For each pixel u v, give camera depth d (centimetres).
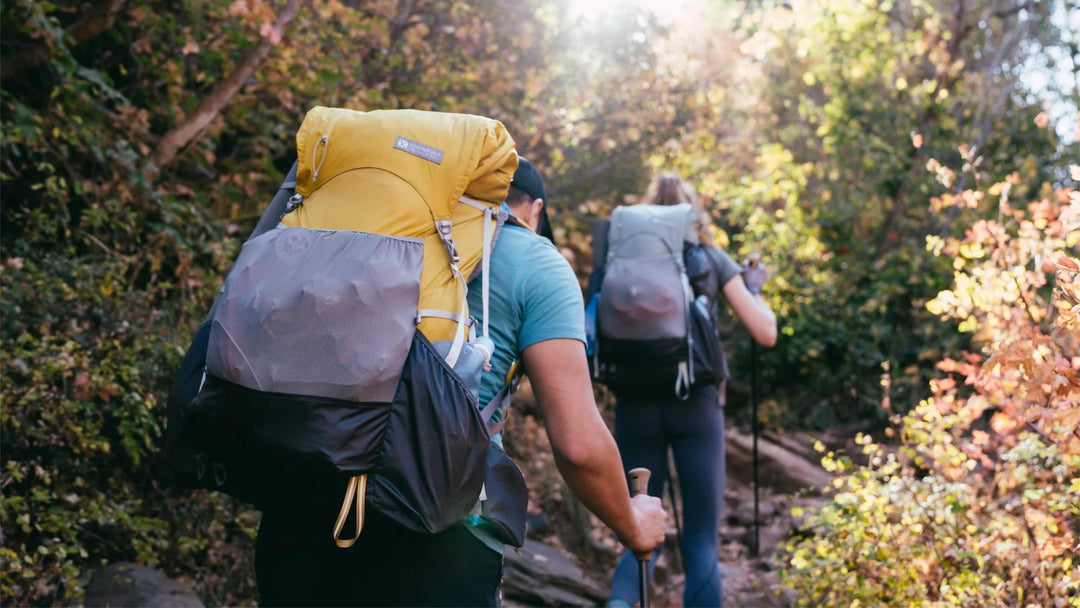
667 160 704
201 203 471
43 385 310
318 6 468
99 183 429
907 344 718
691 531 357
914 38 822
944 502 283
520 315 161
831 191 830
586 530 554
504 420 164
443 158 160
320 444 139
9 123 375
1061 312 225
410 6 572
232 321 147
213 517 383
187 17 496
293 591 155
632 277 354
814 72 838
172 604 318
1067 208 253
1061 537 254
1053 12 782
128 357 351
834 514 300
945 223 696
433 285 154
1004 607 249
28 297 345
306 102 528
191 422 150
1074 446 242
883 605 281
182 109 503
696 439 357
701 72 665
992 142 776
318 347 143
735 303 367
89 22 441
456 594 152
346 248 151
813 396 765
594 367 361
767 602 446
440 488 143
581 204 668
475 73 569
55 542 308
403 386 146
